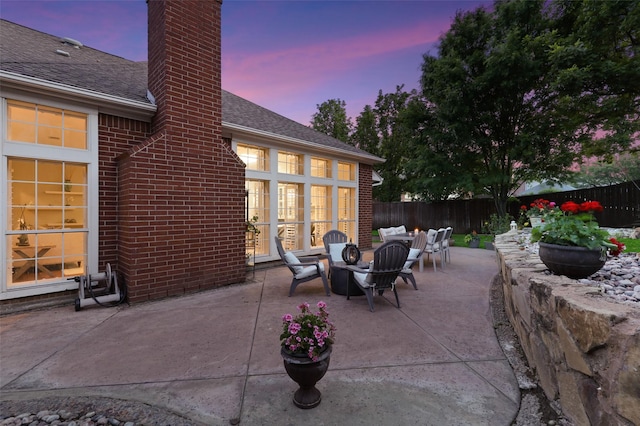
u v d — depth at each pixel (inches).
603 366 55.2
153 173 176.7
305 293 190.2
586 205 85.6
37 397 83.4
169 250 182.7
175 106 187.2
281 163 300.5
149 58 203.0
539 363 85.0
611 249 86.7
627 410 49.1
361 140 854.5
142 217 172.1
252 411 76.9
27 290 159.0
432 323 137.6
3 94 151.9
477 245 407.5
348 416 74.6
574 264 85.1
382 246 152.9
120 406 79.0
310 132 368.8
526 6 412.5
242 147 265.7
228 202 213.3
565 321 67.1
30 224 166.1
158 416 75.3
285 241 302.2
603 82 366.0
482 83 431.2
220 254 207.6
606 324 54.0
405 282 204.7
